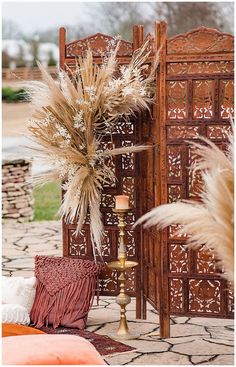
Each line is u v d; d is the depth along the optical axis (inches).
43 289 187.6
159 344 171.3
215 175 80.6
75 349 118.3
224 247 80.4
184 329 186.1
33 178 189.8
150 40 183.8
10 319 175.9
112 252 194.1
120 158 190.9
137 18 551.5
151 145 181.5
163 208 82.5
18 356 113.8
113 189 191.9
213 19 546.3
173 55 169.9
